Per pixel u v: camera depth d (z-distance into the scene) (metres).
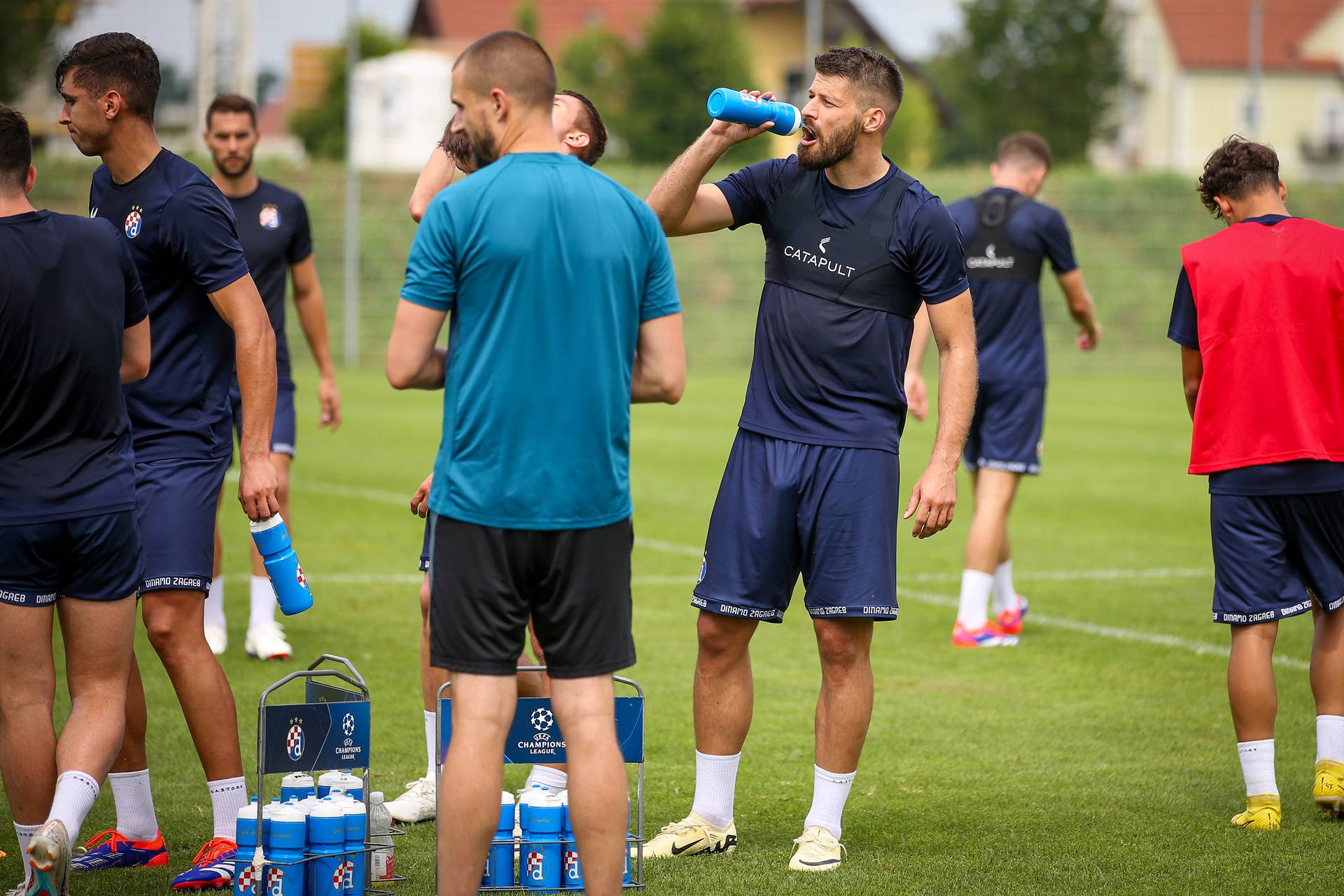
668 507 23.75
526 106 6.70
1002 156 15.30
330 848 7.36
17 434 7.32
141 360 8.03
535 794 7.88
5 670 7.41
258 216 14.10
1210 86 98.38
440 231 6.55
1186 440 34.62
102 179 8.76
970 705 12.34
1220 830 9.05
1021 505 24.77
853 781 10.16
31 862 6.98
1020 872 8.20
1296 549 9.45
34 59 55.28
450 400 6.70
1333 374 9.42
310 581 17.28
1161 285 60.47
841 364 8.45
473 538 6.64
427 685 9.24
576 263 6.57
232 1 56.59
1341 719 9.45
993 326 14.96
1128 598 17.23
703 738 8.71
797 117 8.35
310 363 53.25
